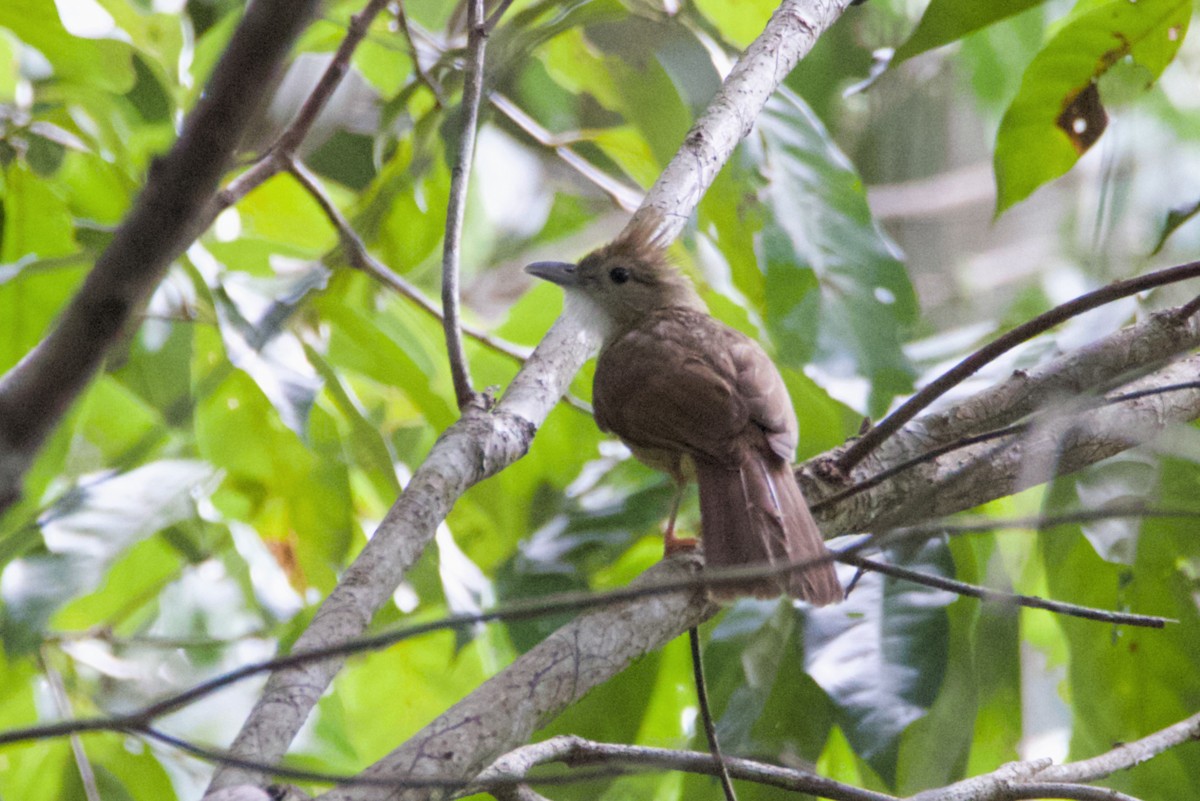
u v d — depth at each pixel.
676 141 11.98
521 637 9.71
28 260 9.84
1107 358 8.55
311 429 10.48
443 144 11.33
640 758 7.39
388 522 6.71
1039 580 10.43
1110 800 7.44
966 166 21.20
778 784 7.48
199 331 10.75
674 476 10.10
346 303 10.94
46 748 10.17
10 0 10.13
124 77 10.78
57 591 8.87
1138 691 9.36
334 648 4.74
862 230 11.19
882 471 8.48
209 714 13.13
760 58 9.88
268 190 12.30
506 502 11.77
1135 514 5.73
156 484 9.58
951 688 9.41
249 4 3.61
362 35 9.95
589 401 12.40
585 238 18.17
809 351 10.73
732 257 11.55
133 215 3.60
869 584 8.95
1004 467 8.35
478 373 12.03
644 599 7.22
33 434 3.63
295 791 5.62
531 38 11.03
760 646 9.50
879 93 20.47
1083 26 9.50
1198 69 14.20
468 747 6.22
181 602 13.01
